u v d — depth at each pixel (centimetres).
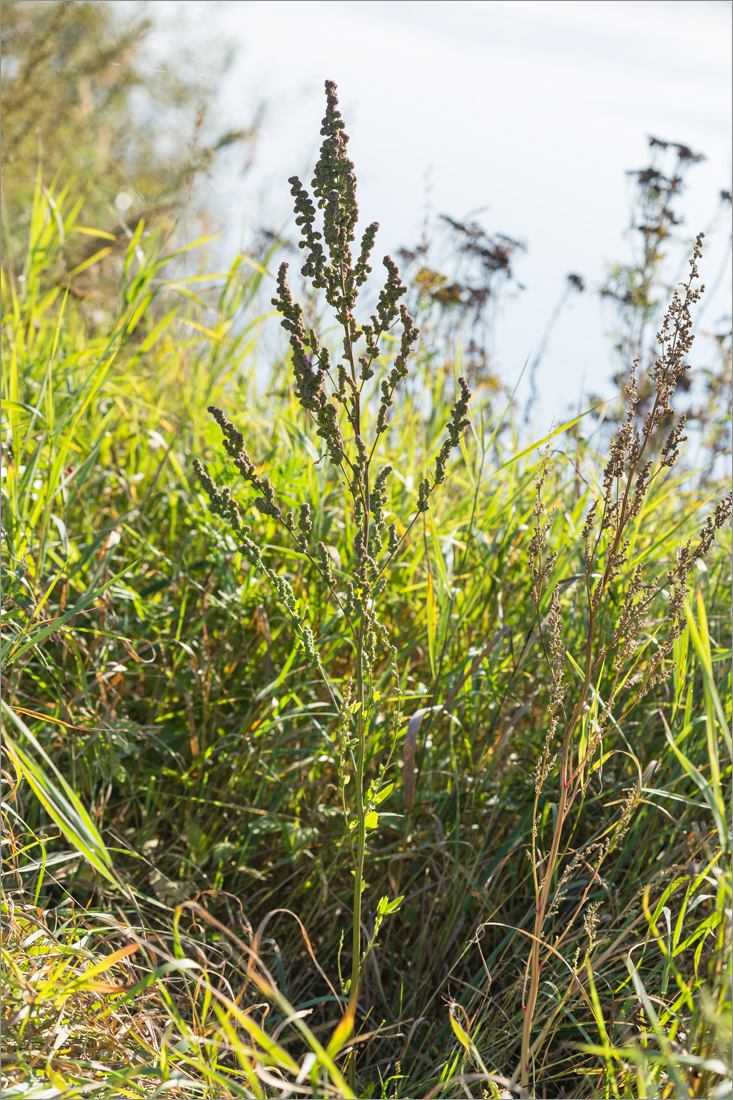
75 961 172
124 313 316
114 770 230
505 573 280
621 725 233
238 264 324
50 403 264
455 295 363
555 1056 186
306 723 256
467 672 221
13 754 145
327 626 242
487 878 213
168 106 1045
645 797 217
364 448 165
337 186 154
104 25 884
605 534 251
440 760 236
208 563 279
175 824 239
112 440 319
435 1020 201
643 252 460
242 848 227
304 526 165
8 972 151
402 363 159
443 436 349
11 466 242
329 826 242
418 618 258
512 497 261
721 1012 127
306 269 156
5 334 340
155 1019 165
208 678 257
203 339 362
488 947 216
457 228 412
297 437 281
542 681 254
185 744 260
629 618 172
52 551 259
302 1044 208
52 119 688
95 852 141
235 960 208
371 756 213
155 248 357
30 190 642
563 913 212
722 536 268
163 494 304
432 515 267
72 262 445
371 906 225
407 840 212
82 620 262
